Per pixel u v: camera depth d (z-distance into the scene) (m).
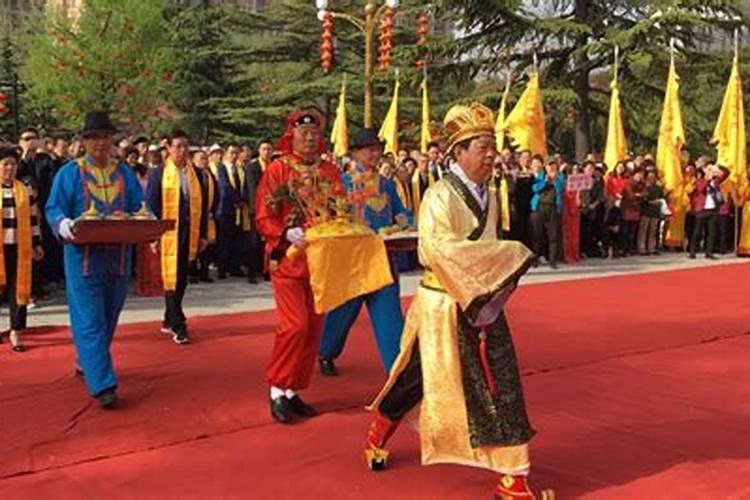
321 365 7.14
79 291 6.09
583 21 27.25
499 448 4.27
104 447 5.34
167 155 8.72
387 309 6.00
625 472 4.95
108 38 33.78
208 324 9.23
